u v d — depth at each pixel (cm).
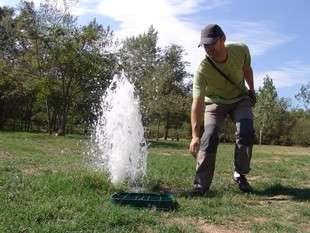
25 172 632
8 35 2644
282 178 746
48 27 2344
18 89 2677
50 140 1728
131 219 368
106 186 505
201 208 430
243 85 560
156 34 4172
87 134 2728
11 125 3709
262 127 4331
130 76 3142
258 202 494
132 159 571
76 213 377
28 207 386
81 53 2366
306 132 4350
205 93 524
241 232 363
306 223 406
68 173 561
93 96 2792
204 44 498
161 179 607
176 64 4538
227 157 1177
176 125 4241
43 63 2394
